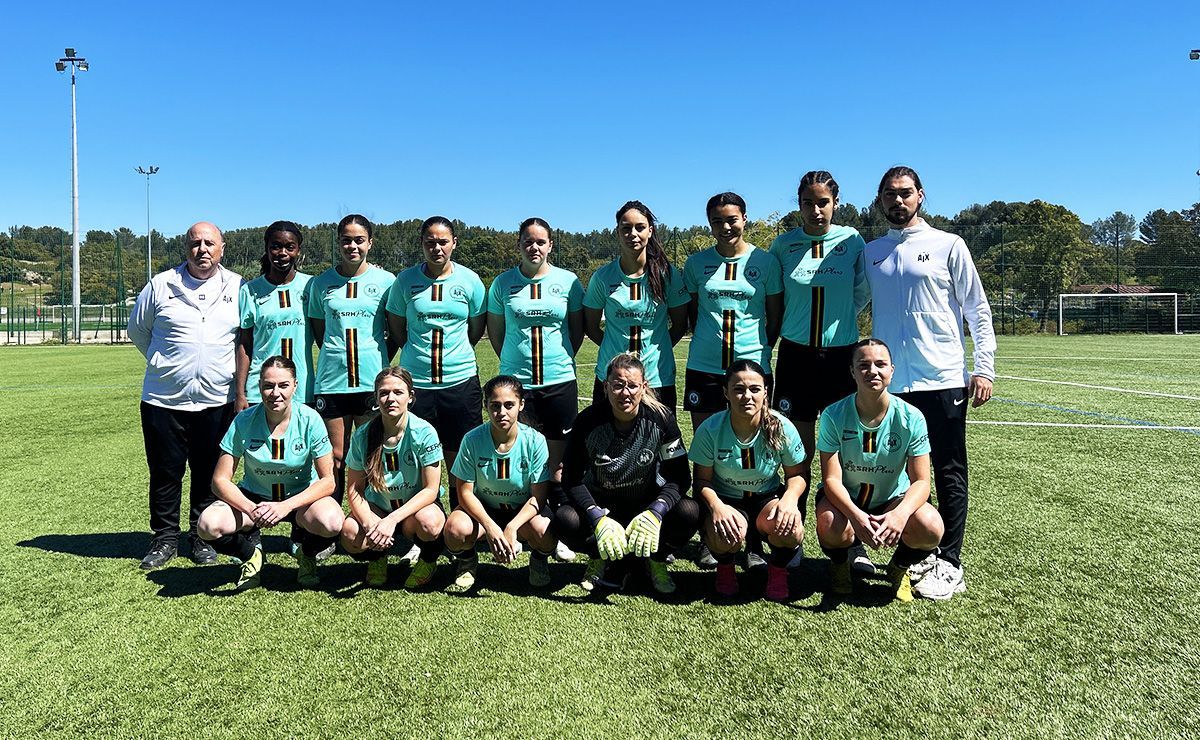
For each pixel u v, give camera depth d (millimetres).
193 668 2619
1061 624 2926
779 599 3227
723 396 4020
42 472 5867
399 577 3580
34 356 20391
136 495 5145
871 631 2889
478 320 4402
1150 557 3688
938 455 3383
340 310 4137
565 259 36156
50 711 2346
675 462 3381
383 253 52750
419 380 4180
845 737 2176
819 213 3900
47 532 4297
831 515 3176
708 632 2895
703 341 4043
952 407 3352
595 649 2748
